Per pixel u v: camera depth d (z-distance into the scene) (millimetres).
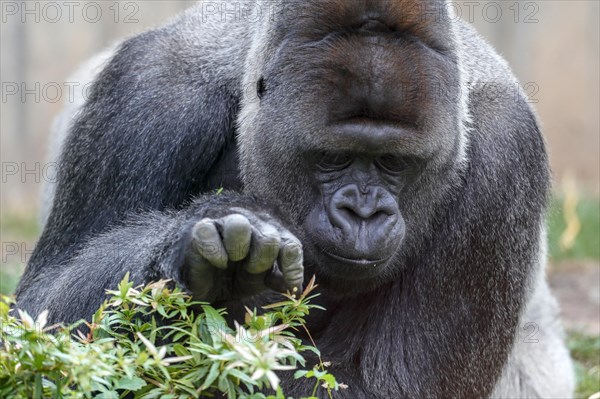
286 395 11773
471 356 12797
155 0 48781
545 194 13664
